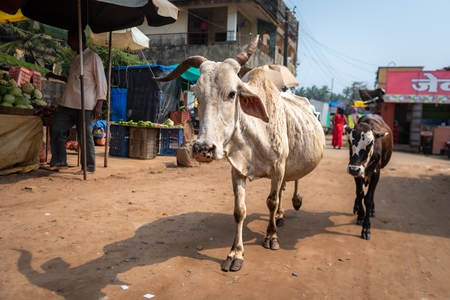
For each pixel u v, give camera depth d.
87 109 6.92
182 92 18.16
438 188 8.36
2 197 5.39
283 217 5.22
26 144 6.93
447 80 18.38
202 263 3.66
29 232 4.17
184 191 6.60
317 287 3.33
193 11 24.41
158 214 5.14
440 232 5.07
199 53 21.78
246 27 25.73
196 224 4.81
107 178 7.11
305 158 4.37
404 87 19.02
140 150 9.77
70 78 6.84
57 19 7.98
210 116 3.06
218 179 7.95
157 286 3.16
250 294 3.13
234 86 3.17
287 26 22.47
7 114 6.58
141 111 14.61
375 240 4.67
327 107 36.69
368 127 4.55
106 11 7.69
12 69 9.14
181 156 9.15
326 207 6.18
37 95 7.70
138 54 22.67
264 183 7.73
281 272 3.59
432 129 18.77
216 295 3.08
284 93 5.18
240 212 3.68
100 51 15.96
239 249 3.70
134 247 3.94
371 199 4.85
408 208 6.38
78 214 4.89
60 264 3.45
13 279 3.13
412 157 15.00
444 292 3.36
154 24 7.77
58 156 7.25
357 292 3.28
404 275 3.68
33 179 6.50
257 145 3.68
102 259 3.60
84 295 2.95
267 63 24.62
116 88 14.94
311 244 4.41
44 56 22.75
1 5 6.70
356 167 4.45
